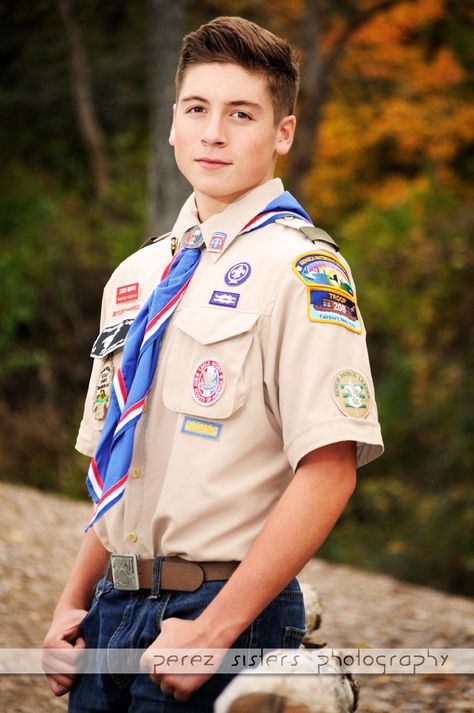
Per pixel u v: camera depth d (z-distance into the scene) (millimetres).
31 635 5422
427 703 4969
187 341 2445
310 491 2287
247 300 2420
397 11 19969
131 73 19141
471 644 6289
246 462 2379
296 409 2324
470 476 14367
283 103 2578
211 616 2236
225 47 2521
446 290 14922
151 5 16281
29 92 19422
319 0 18656
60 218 17672
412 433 15102
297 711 2164
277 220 2531
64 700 4492
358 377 2371
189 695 2246
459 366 14742
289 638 2432
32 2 18156
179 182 16172
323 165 22844
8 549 7324
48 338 16375
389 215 18688
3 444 15109
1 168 19156
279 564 2242
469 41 20750
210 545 2350
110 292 2797
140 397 2438
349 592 8000
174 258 2596
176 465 2393
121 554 2469
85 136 19750
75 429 15445
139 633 2402
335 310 2396
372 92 21062
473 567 13281
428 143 22281
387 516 15320
